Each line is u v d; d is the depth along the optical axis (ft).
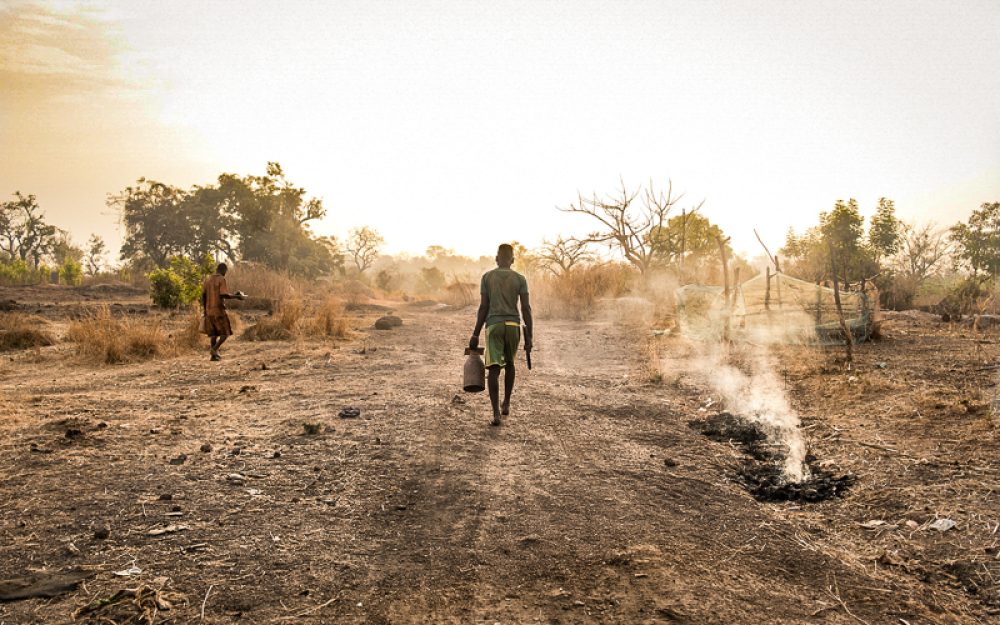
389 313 81.76
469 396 25.58
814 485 16.02
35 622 9.09
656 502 14.71
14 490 14.03
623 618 9.66
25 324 43.34
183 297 67.92
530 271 92.12
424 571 11.08
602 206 94.07
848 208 82.94
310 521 13.00
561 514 13.80
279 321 47.52
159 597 9.82
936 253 98.99
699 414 22.99
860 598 10.53
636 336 47.67
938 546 12.22
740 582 10.96
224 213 199.72
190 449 17.53
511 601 10.14
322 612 9.66
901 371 28.04
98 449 17.17
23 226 244.83
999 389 22.93
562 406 24.23
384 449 18.04
